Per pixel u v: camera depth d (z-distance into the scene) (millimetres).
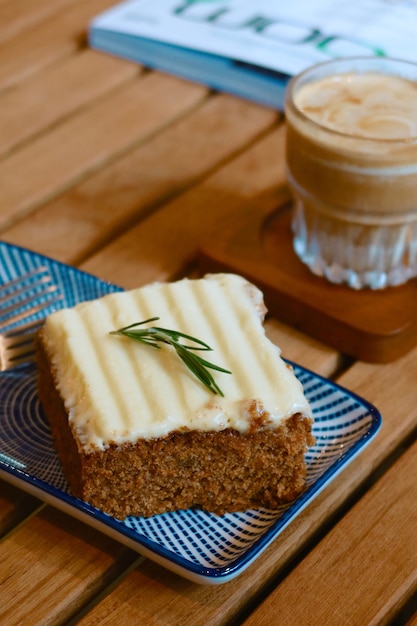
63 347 551
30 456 555
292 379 542
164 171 731
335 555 520
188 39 807
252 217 677
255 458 533
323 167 603
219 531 533
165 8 853
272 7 843
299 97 641
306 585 510
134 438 521
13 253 642
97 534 529
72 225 688
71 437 534
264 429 530
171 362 542
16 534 529
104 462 522
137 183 721
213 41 800
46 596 508
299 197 633
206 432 526
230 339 550
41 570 516
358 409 565
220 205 700
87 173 733
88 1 916
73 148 748
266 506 545
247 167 730
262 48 786
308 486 539
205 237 663
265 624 498
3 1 914
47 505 540
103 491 529
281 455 533
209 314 562
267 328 633
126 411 526
